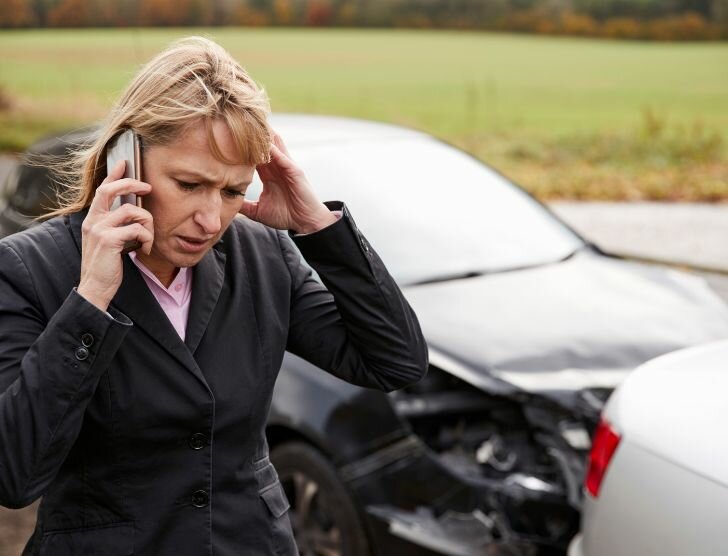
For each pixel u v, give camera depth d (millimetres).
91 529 1993
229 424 2029
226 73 1859
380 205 5047
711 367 3291
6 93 16812
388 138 5547
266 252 2193
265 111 1880
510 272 4891
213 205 1868
